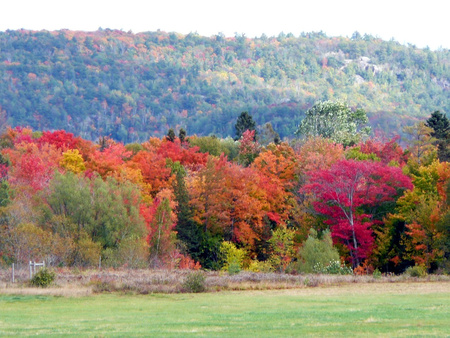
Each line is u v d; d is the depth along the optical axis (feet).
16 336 82.74
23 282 153.07
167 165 326.24
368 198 265.13
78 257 203.51
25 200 233.76
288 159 336.29
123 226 232.94
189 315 106.22
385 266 265.75
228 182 298.76
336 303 123.75
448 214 226.79
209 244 281.74
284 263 247.91
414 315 100.37
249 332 83.66
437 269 233.96
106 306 121.90
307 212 282.15
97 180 249.34
